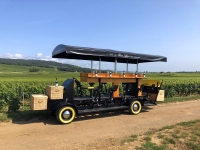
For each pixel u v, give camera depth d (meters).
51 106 8.03
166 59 10.84
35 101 7.50
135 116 9.07
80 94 9.90
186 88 17.59
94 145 5.32
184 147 5.11
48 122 7.76
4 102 10.07
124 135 6.26
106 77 8.95
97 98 8.90
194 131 6.28
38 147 5.23
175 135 5.90
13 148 5.15
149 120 8.31
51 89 7.70
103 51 8.46
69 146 5.29
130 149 4.96
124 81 9.77
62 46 7.99
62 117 7.56
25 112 9.02
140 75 10.22
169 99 13.72
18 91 13.34
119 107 9.24
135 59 10.24
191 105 12.05
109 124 7.63
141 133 6.41
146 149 4.93
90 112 8.32
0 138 5.88
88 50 8.07
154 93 10.91
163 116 9.07
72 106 7.77
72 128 7.03
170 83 17.78
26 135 6.19
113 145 5.28
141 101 9.74
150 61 11.09
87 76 8.43
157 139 5.68
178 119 8.46
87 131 6.70
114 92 9.49
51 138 5.95
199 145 5.21
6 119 7.90
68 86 8.18
